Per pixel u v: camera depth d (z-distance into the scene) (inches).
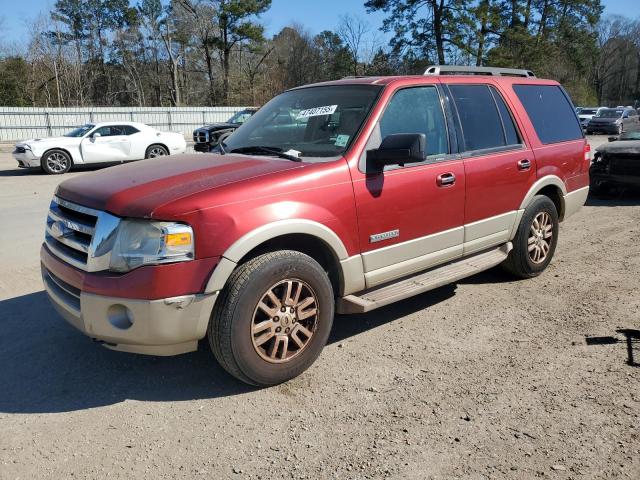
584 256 259.8
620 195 425.7
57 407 133.5
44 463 112.3
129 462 112.4
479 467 109.1
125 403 135.0
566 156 227.6
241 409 131.6
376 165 154.6
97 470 110.0
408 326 179.9
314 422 125.7
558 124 230.7
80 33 2450.8
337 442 118.0
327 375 147.5
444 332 174.7
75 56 2349.9
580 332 172.1
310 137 164.6
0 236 304.7
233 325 129.1
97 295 124.7
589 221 345.4
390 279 163.8
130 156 722.8
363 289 157.3
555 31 2017.7
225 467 110.7
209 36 2158.0
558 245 283.3
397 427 123.0
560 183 224.8
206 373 149.5
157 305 121.6
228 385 142.9
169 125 1440.7
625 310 188.9
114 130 716.0
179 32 2202.3
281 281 135.8
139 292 121.4
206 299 125.7
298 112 175.2
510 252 214.8
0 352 162.6
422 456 112.8
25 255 265.1
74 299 134.0
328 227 143.5
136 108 1375.5
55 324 182.2
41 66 2158.0
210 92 2301.9
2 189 510.0
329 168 145.5
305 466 110.4
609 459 111.0
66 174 664.4
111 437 121.1
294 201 137.2
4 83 2033.7
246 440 119.4
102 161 700.0
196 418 128.1
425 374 147.2
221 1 2026.3
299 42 2352.4
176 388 141.9
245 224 128.6
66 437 121.3
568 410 128.6
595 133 1314.0
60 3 2378.2
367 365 152.9
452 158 177.9
